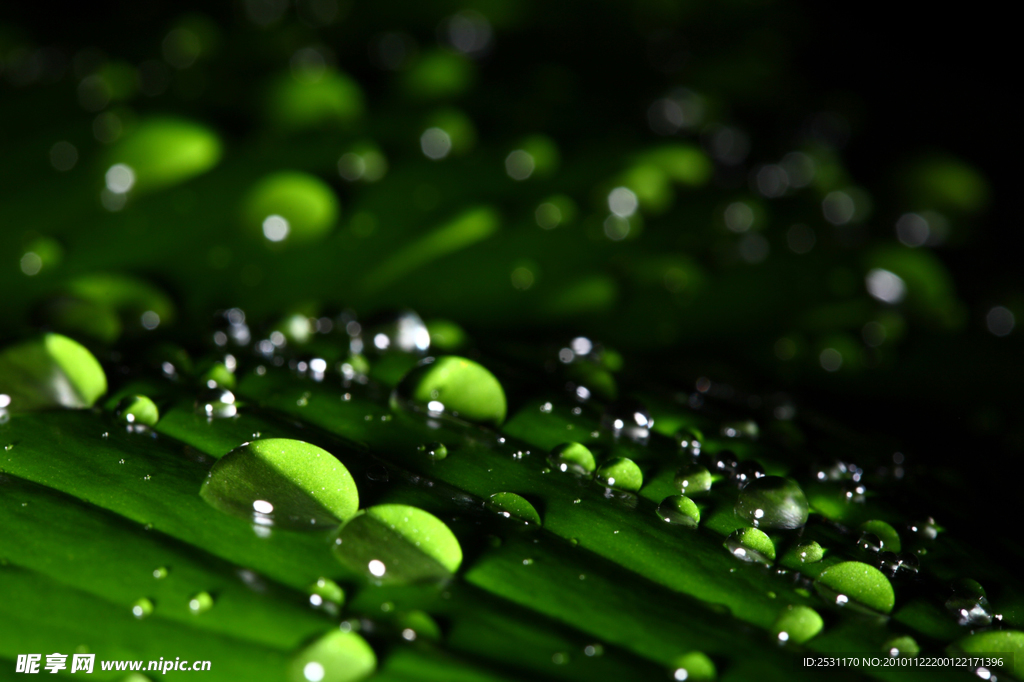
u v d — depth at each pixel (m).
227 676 0.13
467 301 0.16
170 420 0.14
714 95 0.26
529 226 0.17
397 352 0.15
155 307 0.15
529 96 0.23
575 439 0.14
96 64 0.22
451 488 0.14
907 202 0.22
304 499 0.13
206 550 0.13
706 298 0.16
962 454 0.15
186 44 0.24
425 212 0.17
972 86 0.29
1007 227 0.22
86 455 0.14
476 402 0.14
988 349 0.16
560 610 0.13
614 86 0.25
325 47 0.25
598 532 0.13
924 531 0.14
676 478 0.14
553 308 0.16
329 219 0.16
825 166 0.23
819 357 0.16
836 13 0.31
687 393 0.15
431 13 0.27
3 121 0.19
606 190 0.18
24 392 0.14
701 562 0.13
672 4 0.28
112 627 0.13
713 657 0.13
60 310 0.15
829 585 0.13
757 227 0.19
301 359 0.15
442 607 0.13
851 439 0.15
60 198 0.16
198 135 0.18
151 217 0.16
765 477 0.14
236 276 0.16
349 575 0.13
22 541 0.13
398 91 0.23
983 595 0.13
